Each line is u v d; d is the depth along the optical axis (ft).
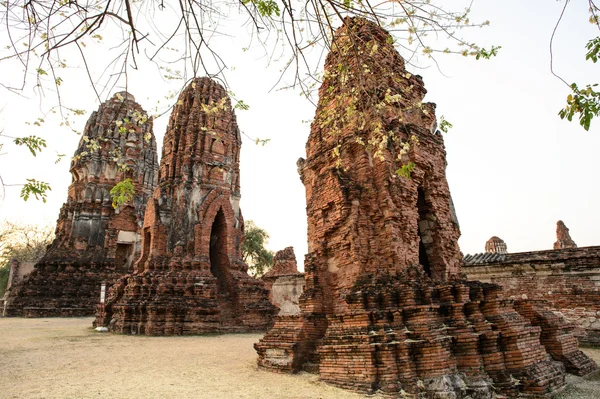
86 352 47.39
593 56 19.98
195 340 63.36
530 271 65.62
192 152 92.12
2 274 187.83
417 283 32.89
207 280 80.28
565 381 32.24
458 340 30.07
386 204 36.78
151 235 84.23
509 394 28.12
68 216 136.98
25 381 31.12
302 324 36.78
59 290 119.55
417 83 47.39
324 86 46.60
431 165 41.68
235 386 29.86
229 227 91.76
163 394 27.32
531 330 32.19
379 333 29.63
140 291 77.10
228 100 103.24
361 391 27.89
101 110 145.89
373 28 38.83
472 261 75.15
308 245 43.34
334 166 41.04
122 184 24.09
